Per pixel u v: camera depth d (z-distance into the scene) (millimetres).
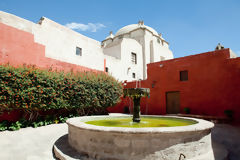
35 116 7199
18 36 8062
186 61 12055
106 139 3422
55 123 7406
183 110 11797
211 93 10617
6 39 7582
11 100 5977
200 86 11148
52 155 4148
